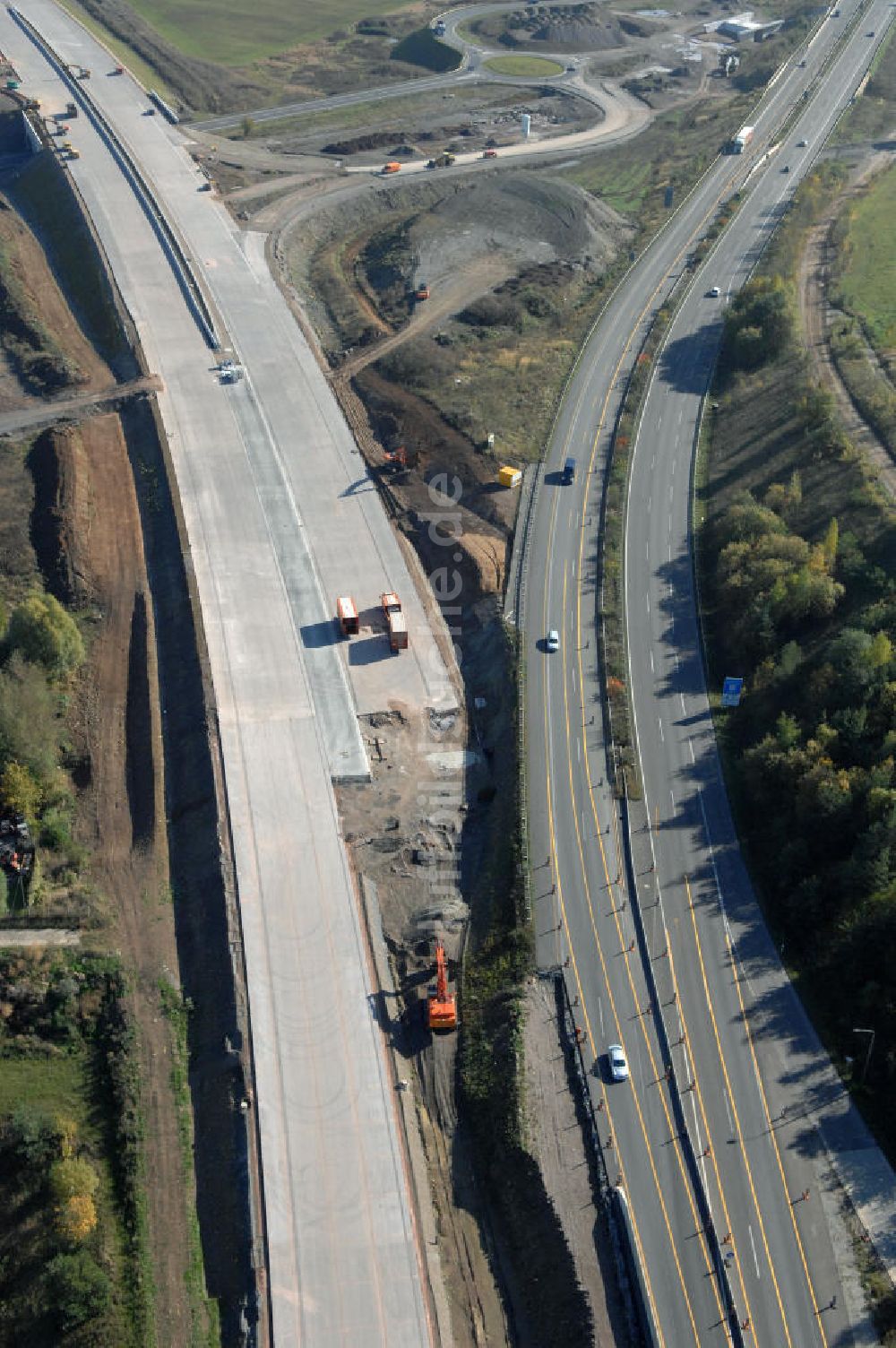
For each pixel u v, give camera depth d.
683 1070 69.44
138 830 87.12
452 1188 68.38
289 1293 62.25
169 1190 67.62
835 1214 62.69
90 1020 75.69
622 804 85.44
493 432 123.81
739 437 121.62
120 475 122.00
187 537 111.56
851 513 104.38
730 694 90.38
